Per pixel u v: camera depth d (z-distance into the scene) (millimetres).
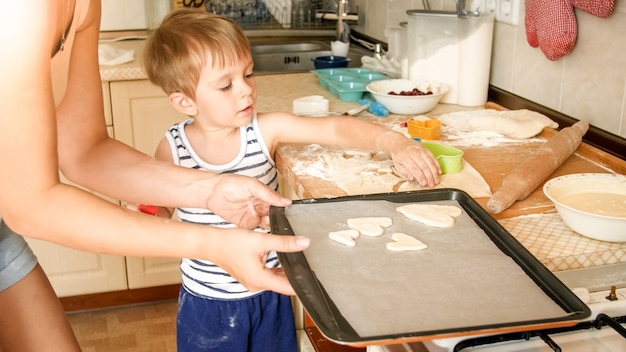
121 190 1171
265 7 3193
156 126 2395
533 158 1407
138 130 2385
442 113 1929
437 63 2029
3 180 786
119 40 2750
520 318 871
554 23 1647
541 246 1137
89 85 1174
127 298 2600
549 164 1392
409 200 1246
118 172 1173
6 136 760
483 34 1920
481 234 1112
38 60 750
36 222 821
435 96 1888
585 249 1122
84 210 837
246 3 3166
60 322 1298
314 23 3234
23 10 724
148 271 2555
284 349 1649
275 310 1581
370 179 1417
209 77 1419
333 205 1213
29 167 783
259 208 1174
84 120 1171
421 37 2031
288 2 3195
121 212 868
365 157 1561
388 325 855
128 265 2527
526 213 1268
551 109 1812
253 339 1597
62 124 1153
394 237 1095
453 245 1077
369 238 1097
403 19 2584
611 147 1574
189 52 1404
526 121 1716
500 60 2023
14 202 800
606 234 1129
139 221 872
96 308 2588
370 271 994
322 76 2242
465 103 2000
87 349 2354
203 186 1150
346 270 998
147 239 866
